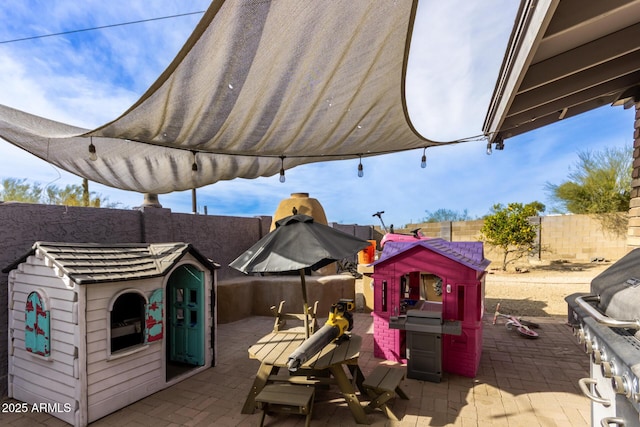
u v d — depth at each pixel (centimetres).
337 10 234
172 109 322
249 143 463
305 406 340
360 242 391
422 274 790
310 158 625
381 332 570
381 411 396
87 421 371
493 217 1519
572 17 261
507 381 471
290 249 338
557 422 366
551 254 1562
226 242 916
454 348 497
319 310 845
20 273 429
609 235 1472
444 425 365
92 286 381
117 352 406
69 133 348
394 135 499
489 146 536
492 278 1315
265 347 411
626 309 193
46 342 391
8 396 436
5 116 339
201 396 441
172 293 559
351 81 330
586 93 470
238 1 203
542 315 832
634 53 388
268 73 292
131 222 634
